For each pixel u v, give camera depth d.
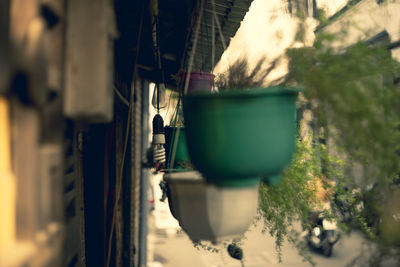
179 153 2.23
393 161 1.60
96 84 0.92
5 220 0.75
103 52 0.92
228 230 1.22
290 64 1.77
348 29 1.73
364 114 1.48
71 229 1.70
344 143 1.76
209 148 0.98
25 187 0.79
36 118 0.80
